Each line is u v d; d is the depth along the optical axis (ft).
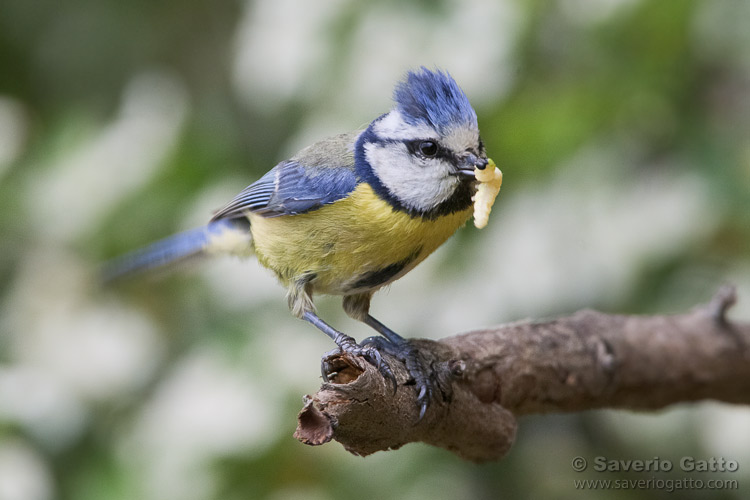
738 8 31.40
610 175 31.89
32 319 35.60
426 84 25.95
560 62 32.45
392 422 20.52
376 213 25.57
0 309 36.58
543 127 32.04
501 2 31.58
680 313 31.42
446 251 32.86
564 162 32.17
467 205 26.18
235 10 44.32
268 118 37.65
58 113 41.91
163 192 36.32
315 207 25.94
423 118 25.57
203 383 32.17
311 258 26.55
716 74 33.14
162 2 45.16
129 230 36.32
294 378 31.96
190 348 34.42
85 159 36.86
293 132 36.99
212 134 39.04
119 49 45.06
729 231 31.96
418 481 33.12
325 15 32.99
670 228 31.17
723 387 28.14
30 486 30.22
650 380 27.30
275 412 31.50
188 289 35.55
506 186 32.68
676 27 31.19
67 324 35.09
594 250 31.40
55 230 36.50
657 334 27.22
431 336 32.19
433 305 32.53
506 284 31.55
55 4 45.14
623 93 32.19
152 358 34.60
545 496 34.83
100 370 33.91
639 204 31.63
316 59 33.12
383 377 20.02
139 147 36.88
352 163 26.07
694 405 29.78
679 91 32.58
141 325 34.91
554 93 32.22
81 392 33.42
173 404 32.12
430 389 21.58
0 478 29.99
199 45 45.55
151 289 35.76
